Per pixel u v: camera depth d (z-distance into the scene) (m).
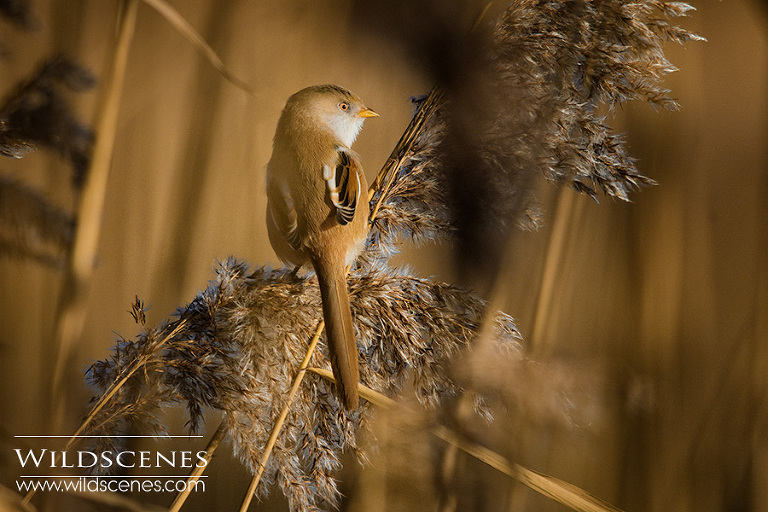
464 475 5.00
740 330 5.06
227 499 5.04
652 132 5.10
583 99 4.97
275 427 4.95
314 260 4.99
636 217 5.09
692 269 5.09
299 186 5.00
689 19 5.14
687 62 5.12
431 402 4.95
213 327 4.96
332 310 4.96
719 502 5.04
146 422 4.95
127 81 5.10
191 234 5.07
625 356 5.06
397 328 4.96
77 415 4.98
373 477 4.99
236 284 4.96
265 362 4.95
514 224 4.97
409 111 5.14
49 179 5.00
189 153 5.07
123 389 4.95
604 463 5.03
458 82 4.98
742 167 5.12
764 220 5.09
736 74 5.15
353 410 4.95
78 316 4.95
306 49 5.12
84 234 4.95
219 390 4.95
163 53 5.10
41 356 5.01
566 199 5.01
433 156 4.98
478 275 4.97
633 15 4.97
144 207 5.10
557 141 4.97
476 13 4.98
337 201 4.99
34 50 5.00
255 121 5.11
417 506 4.98
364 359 4.97
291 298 4.96
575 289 5.08
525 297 5.04
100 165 4.95
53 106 4.94
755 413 5.04
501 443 4.94
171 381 4.95
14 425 5.02
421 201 4.99
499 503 5.00
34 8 4.95
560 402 4.94
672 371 5.07
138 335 4.96
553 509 5.04
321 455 4.96
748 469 5.04
